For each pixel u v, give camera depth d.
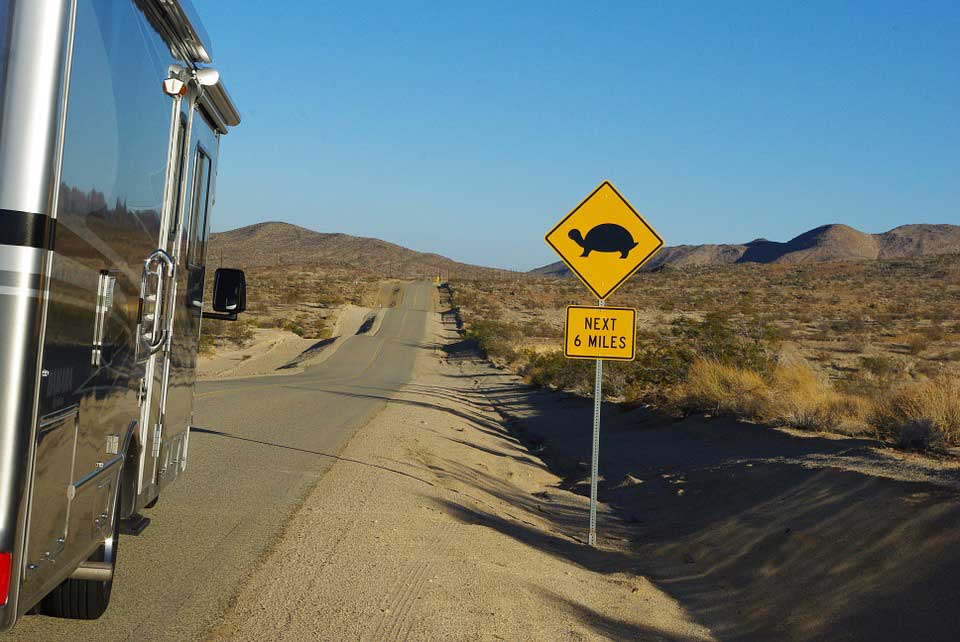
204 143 7.11
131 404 5.25
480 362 63.16
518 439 22.84
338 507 9.34
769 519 9.23
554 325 94.25
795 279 144.00
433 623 5.74
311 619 5.66
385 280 170.88
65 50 3.57
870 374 33.44
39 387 3.55
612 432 19.88
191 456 12.23
